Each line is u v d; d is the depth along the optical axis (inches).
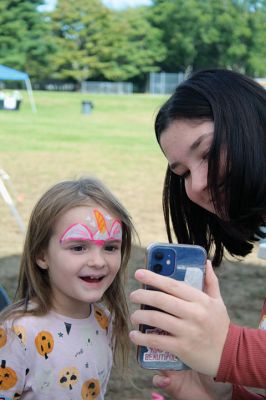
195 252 50.6
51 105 1398.9
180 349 43.5
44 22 2253.9
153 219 320.5
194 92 53.6
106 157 587.8
